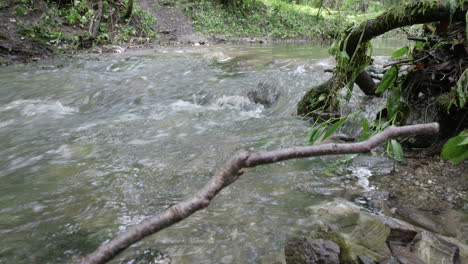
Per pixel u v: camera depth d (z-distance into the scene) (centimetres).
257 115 439
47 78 657
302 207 205
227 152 301
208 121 410
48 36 969
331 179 244
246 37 1495
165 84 601
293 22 1784
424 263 150
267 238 177
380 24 280
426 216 193
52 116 449
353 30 294
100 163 283
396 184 233
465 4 241
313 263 151
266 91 500
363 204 208
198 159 286
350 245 160
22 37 912
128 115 448
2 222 198
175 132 367
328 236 167
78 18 1080
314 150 63
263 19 1739
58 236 184
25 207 215
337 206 200
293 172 255
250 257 163
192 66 751
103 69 748
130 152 307
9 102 515
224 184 59
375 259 152
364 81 348
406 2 268
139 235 56
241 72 664
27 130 384
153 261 161
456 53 258
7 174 266
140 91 562
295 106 443
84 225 194
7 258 167
